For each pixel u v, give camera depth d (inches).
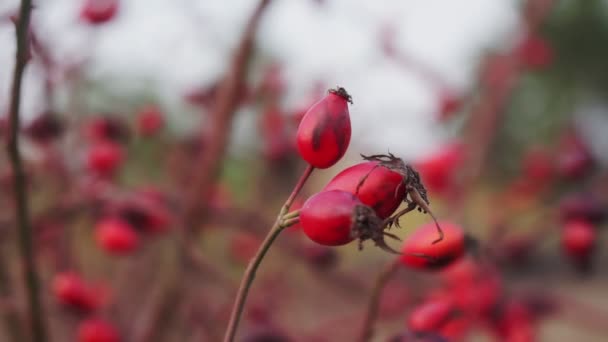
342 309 35.8
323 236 14.7
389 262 17.4
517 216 29.9
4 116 20.8
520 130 95.5
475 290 21.0
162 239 30.0
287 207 15.2
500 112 34.3
